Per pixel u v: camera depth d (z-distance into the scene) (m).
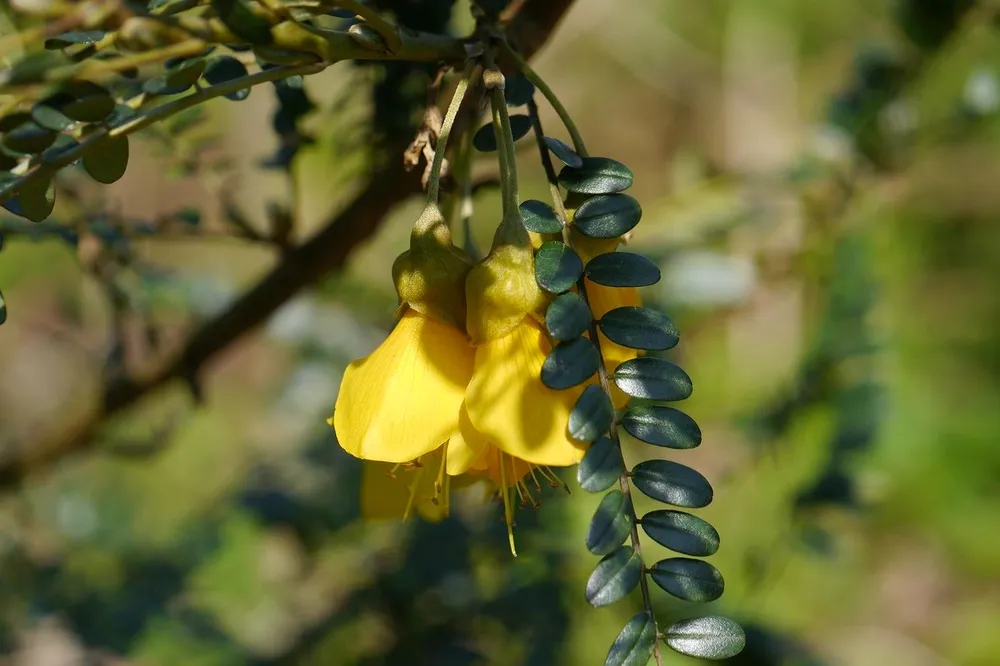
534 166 1.04
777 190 0.77
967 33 0.72
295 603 0.76
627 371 0.44
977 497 1.38
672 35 1.73
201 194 1.34
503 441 0.44
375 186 0.53
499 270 0.45
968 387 1.47
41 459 0.62
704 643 0.44
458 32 0.54
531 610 0.60
